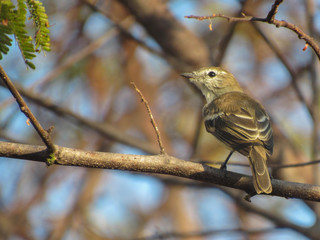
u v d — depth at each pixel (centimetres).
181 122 1323
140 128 1275
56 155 662
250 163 812
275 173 1156
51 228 1134
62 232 1130
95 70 1241
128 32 1165
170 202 1277
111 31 1180
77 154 671
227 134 909
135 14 1228
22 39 465
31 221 1134
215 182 736
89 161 675
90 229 1166
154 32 1246
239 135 885
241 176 741
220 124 947
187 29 1268
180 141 1305
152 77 1325
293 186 731
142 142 1194
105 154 683
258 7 1325
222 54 1136
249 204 1136
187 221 1264
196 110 1337
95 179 1220
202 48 1263
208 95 1161
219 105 996
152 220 1245
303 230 1084
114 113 1271
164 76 1346
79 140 1233
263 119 938
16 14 454
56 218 1152
